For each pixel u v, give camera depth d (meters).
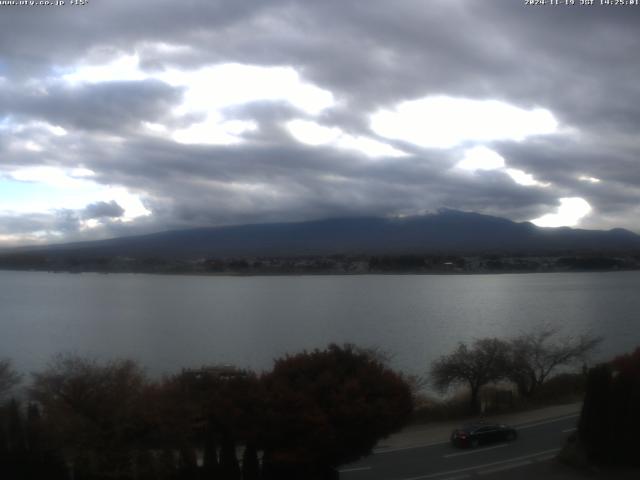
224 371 37.16
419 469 30.05
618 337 86.50
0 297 172.38
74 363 54.75
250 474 25.08
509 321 110.12
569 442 32.03
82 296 175.88
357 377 27.00
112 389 26.44
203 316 122.38
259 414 24.80
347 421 25.31
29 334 97.81
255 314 126.06
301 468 25.84
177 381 30.34
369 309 137.00
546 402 43.78
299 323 109.88
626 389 30.66
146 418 24.77
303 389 26.06
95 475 24.55
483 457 31.88
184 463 24.84
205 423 25.25
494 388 47.53
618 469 30.17
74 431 24.92
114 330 101.62
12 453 24.83
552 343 70.88
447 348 75.88
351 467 30.42
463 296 174.50
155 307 143.38
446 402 43.53
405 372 55.41
